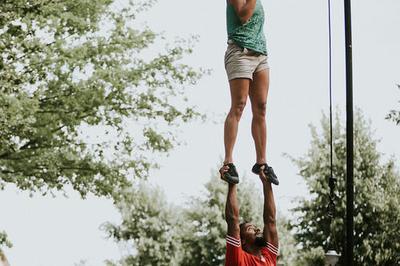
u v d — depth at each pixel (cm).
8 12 3102
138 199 3947
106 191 3681
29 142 3484
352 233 2658
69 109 3500
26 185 3528
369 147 7506
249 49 1118
